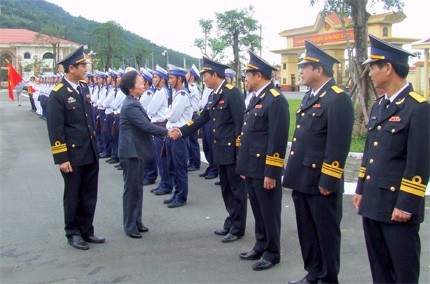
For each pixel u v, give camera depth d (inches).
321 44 1216.8
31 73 2049.7
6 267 190.5
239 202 216.5
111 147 428.5
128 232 225.1
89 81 558.6
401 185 128.8
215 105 221.1
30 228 238.8
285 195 292.5
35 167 406.0
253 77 186.7
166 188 308.5
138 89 230.1
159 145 306.7
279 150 177.8
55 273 184.7
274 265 188.5
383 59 133.7
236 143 214.1
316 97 160.4
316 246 166.1
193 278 177.9
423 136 126.9
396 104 133.0
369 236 141.9
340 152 152.4
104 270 187.0
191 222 247.4
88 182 215.6
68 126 208.2
